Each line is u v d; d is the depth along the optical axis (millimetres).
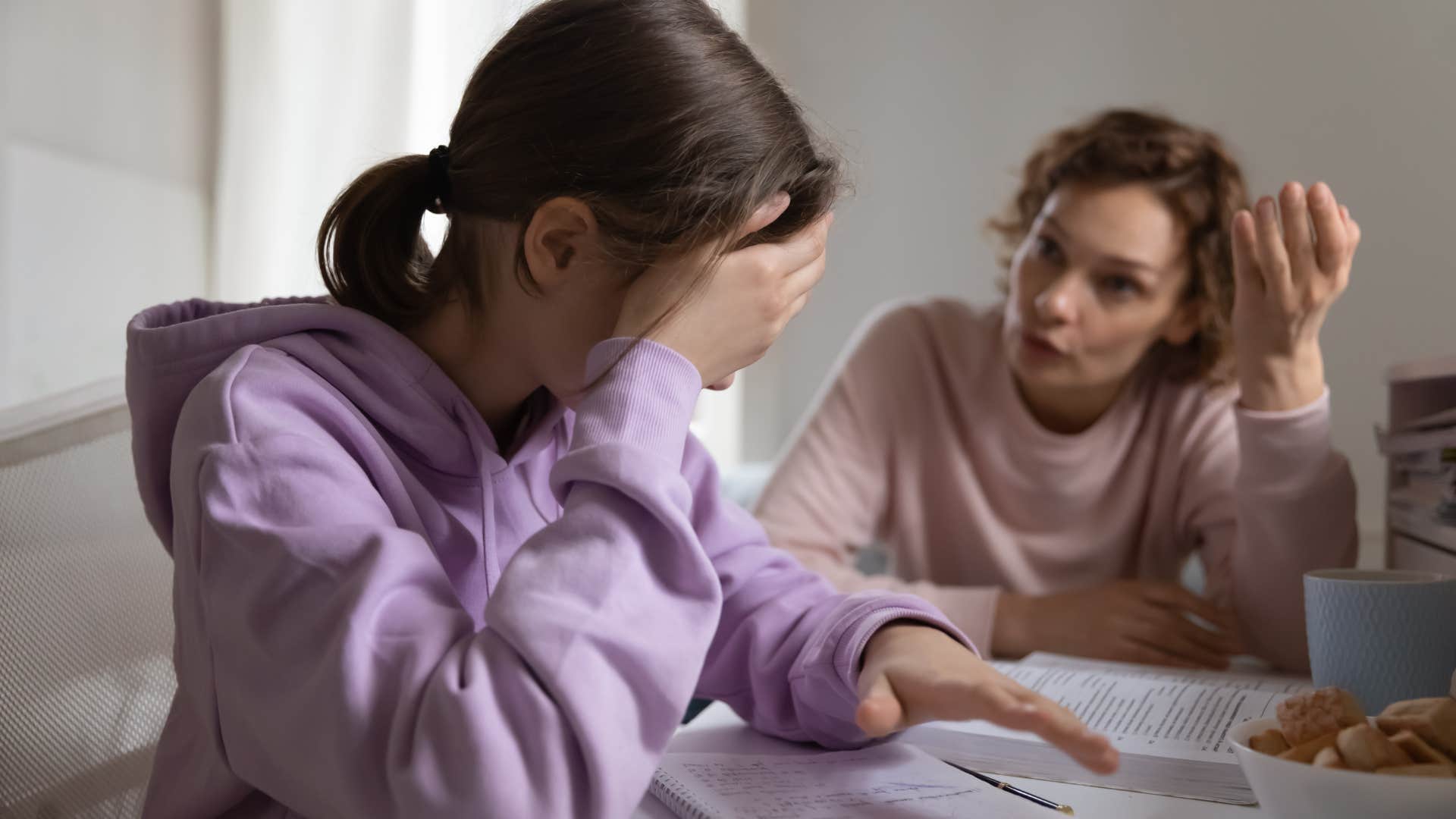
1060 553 1344
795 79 2357
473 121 674
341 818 513
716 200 628
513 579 536
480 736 481
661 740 526
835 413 1400
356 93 1948
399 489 648
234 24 1934
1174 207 1195
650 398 596
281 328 674
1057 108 2186
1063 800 614
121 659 741
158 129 1825
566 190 636
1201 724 705
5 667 675
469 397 726
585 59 639
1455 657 673
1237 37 2029
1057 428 1377
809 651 695
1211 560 1289
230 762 564
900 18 2293
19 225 1575
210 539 559
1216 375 1288
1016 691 545
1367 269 1929
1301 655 1062
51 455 731
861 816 562
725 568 798
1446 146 1893
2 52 1552
